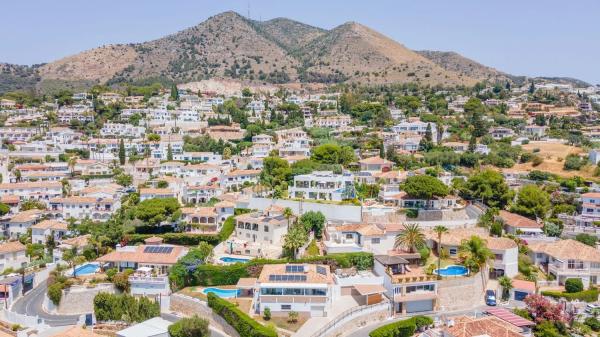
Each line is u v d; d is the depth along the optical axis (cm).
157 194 17562
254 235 13688
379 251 12862
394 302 10931
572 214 16338
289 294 10250
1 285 11581
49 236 14900
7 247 14050
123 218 15175
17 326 9569
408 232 12431
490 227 14112
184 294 11262
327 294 10288
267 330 9250
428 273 11631
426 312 11094
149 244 13500
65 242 14450
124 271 11869
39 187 18962
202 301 10750
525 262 12825
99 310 10444
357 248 12588
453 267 12212
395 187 16062
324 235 13775
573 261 12450
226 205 15138
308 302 10200
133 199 17462
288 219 13838
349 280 11400
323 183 15600
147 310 10325
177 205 14912
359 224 13638
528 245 13538
